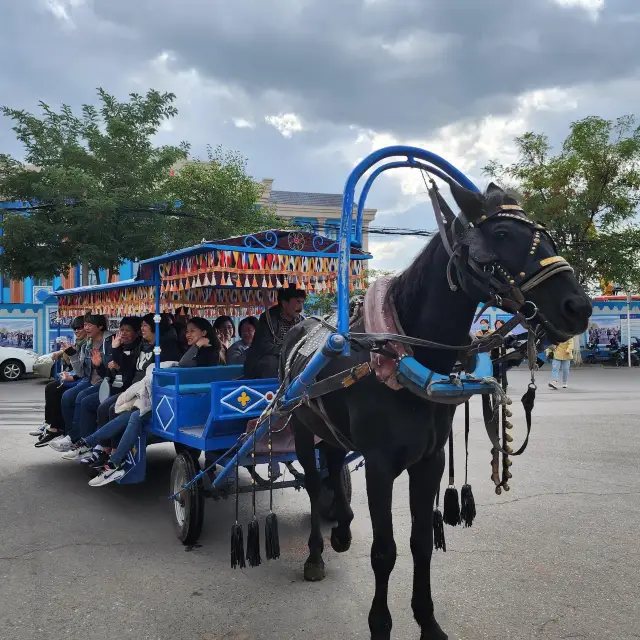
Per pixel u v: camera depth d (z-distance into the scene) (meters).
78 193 17.91
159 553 4.99
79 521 5.81
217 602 4.08
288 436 5.12
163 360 6.54
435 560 4.64
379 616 3.26
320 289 5.32
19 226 17.62
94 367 7.55
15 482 7.20
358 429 3.28
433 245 3.18
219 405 4.80
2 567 4.70
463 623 3.71
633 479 6.71
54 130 19.12
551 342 2.72
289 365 4.26
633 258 23.00
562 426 9.88
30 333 24.95
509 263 2.69
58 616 3.90
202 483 5.10
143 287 6.59
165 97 19.61
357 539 5.25
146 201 18.84
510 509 5.78
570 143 23.02
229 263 4.83
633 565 4.47
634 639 3.47
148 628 3.74
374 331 3.22
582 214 22.80
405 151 3.22
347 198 3.16
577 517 5.51
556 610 3.84
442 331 3.12
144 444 5.93
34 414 12.56
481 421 10.44
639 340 26.58
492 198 2.85
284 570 4.61
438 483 3.43
